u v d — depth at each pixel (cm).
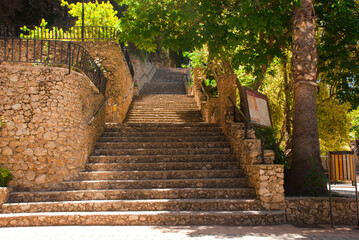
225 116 1013
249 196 732
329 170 659
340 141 1223
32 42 1184
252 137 830
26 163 723
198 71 1770
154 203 683
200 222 647
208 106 1285
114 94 1278
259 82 1087
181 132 1043
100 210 676
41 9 1962
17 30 1802
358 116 1650
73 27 1410
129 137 998
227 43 943
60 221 641
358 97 1035
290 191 809
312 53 838
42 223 637
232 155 897
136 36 947
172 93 2138
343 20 895
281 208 689
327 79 1071
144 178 800
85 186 744
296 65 845
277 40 984
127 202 680
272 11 873
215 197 730
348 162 641
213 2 911
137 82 2042
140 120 1416
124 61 1462
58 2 2034
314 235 561
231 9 927
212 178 801
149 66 2755
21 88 740
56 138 742
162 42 935
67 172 755
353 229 632
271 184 696
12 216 631
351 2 908
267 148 990
